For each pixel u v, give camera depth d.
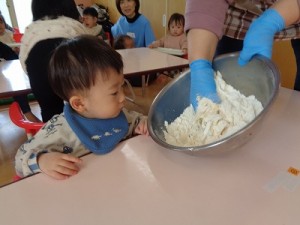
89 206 0.40
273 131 0.59
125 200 0.41
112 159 0.52
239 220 0.36
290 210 0.38
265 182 0.44
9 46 2.50
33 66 1.03
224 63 0.64
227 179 0.45
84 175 0.47
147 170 0.48
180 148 0.45
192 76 0.62
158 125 0.59
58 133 0.62
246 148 0.53
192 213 0.38
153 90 2.70
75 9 1.14
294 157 0.50
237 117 0.52
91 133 0.65
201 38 0.63
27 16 4.51
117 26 3.14
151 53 1.98
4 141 1.74
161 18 3.38
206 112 0.56
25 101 1.63
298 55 0.94
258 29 0.58
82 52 0.59
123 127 0.71
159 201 0.40
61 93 0.65
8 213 0.39
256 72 0.57
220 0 0.65
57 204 0.41
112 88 0.61
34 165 0.53
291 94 0.80
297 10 0.58
